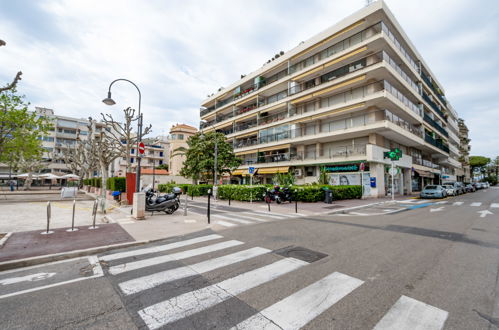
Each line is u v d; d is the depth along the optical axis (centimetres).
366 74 1939
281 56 2727
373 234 666
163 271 400
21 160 3112
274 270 399
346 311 273
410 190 2539
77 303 297
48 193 2528
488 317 259
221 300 301
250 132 3123
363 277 369
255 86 3109
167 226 774
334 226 791
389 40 1936
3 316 267
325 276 373
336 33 2195
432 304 288
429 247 532
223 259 458
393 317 260
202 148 2253
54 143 5275
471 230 709
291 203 1538
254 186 1648
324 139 2288
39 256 463
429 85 2983
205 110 4234
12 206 1370
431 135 3025
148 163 5894
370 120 2011
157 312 275
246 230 731
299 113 2617
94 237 620
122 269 413
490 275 374
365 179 2038
